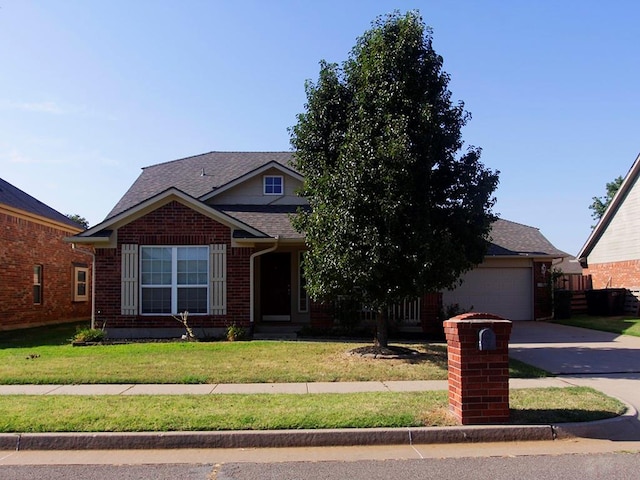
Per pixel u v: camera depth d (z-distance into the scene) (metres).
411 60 11.98
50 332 18.91
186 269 15.99
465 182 12.41
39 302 22.02
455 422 7.20
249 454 6.52
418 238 11.13
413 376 10.40
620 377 10.56
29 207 21.42
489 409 7.21
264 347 13.52
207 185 20.17
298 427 7.04
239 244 15.98
